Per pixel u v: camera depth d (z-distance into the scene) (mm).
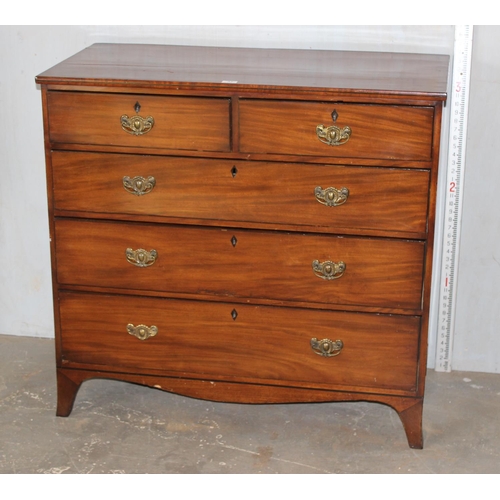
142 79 2984
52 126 3094
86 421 3449
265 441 3334
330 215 3037
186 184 3084
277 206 3055
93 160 3109
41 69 3693
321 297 3143
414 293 3080
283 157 2988
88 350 3367
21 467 3182
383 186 2975
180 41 3602
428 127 2885
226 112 2971
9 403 3562
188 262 3180
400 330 3131
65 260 3258
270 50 3494
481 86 3430
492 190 3549
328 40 3504
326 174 2990
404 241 3027
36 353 3941
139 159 3080
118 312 3293
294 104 2920
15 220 3926
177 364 3324
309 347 3215
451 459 3238
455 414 3498
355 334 3168
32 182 3855
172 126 3018
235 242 3123
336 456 3252
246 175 3035
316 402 3291
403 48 3465
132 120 3025
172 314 3258
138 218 3156
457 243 3623
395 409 3248
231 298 3195
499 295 3684
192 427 3416
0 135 3799
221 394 3336
